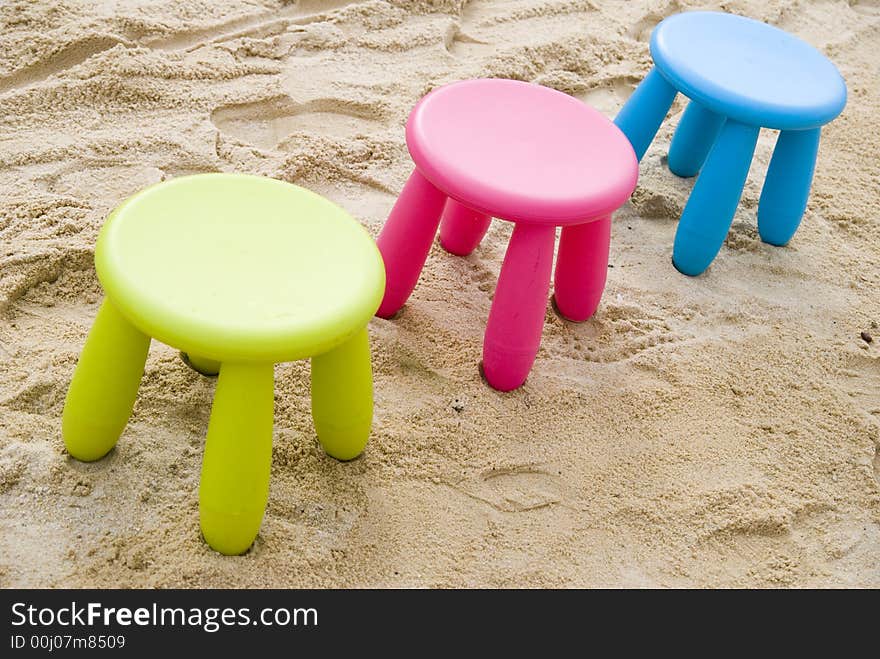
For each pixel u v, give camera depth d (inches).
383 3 115.4
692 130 99.2
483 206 68.1
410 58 110.6
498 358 75.4
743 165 85.5
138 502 65.1
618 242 95.3
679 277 92.2
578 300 83.0
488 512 69.6
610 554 68.6
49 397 70.3
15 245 78.9
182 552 62.9
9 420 67.8
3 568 60.5
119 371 61.4
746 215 100.1
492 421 75.3
